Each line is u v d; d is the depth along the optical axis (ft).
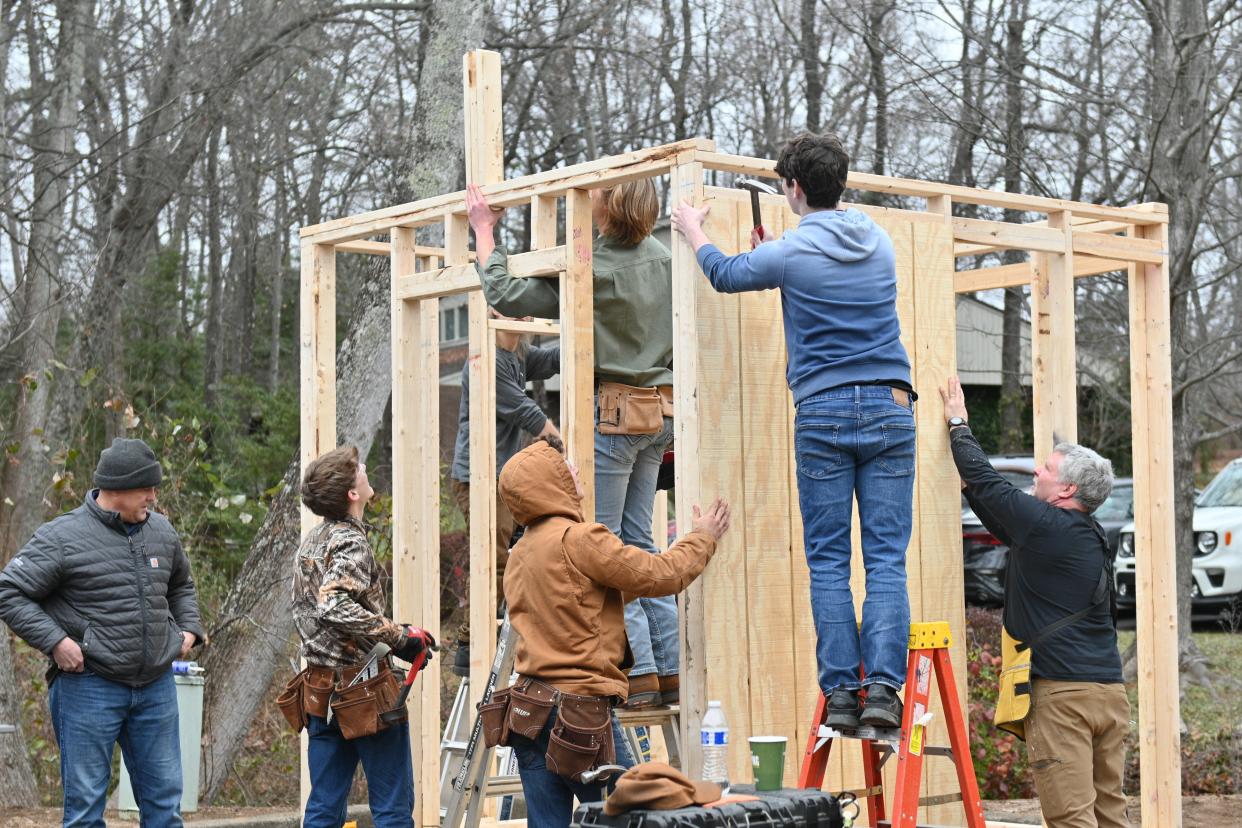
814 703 16.38
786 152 14.30
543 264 16.97
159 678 17.49
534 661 13.61
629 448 17.03
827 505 13.91
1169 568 20.80
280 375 83.61
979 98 44.29
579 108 59.41
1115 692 16.02
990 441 79.00
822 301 13.89
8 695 27.91
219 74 51.29
